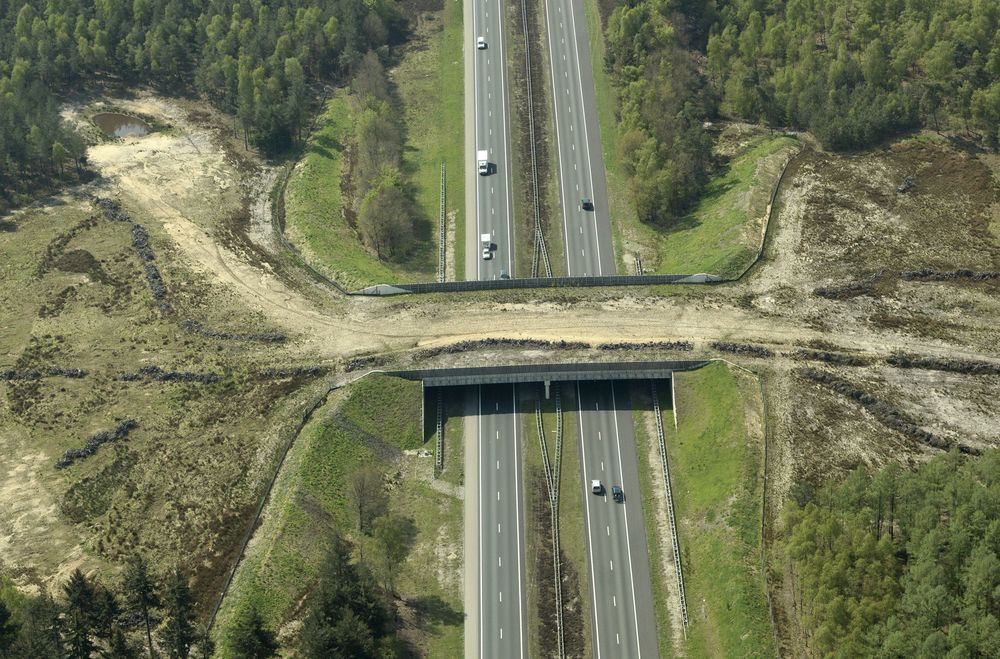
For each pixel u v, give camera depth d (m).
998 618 126.50
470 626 145.25
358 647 130.38
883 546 133.50
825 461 157.62
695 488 159.75
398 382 172.38
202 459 161.75
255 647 128.75
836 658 124.50
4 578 145.88
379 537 147.25
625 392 175.50
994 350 176.12
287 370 175.25
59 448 164.50
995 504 135.88
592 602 147.62
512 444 169.12
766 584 141.75
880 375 171.88
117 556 149.38
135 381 174.50
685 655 140.25
